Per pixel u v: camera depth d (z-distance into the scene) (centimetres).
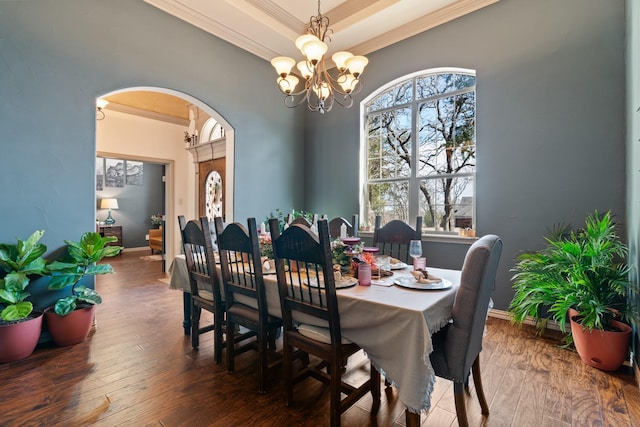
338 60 259
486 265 138
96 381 196
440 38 353
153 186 900
